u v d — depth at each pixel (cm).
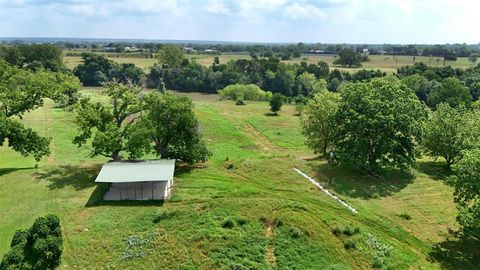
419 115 4966
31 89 4991
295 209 3753
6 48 14112
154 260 3052
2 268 2703
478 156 3388
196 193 4134
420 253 3288
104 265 3009
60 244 2855
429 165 5397
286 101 12012
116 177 4003
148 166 4312
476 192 3288
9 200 3984
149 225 3494
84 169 4847
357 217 3759
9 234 3397
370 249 3234
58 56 15375
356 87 4969
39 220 2861
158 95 4950
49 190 4200
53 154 5847
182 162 5216
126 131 4612
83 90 12400
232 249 3152
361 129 4672
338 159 4922
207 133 7669
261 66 16138
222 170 4916
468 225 3195
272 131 8100
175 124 4816
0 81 5547
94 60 15325
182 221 3519
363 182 4612
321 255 3147
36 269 2709
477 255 3272
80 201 3953
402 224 3712
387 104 4616
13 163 5403
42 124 7525
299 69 15925
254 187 4353
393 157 4706
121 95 4831
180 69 15950
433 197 4316
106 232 3400
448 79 10450
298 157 6094
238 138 7525
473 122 5050
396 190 4453
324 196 4156
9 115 4972
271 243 3288
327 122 5512
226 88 12950
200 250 3141
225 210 3684
